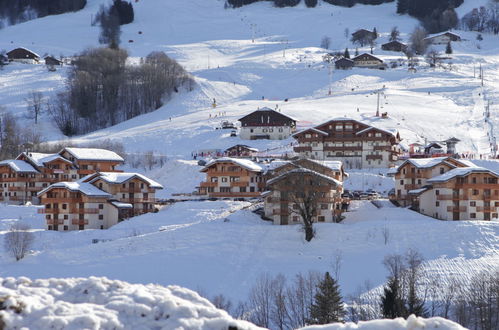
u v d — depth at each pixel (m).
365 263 166.00
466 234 178.50
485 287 139.88
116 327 45.03
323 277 154.75
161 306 47.06
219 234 184.00
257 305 132.62
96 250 179.50
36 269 171.88
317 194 190.25
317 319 117.44
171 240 181.75
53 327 44.19
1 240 190.25
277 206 198.25
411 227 182.50
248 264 170.00
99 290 49.56
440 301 135.25
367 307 129.75
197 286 155.75
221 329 45.56
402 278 147.25
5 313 44.75
